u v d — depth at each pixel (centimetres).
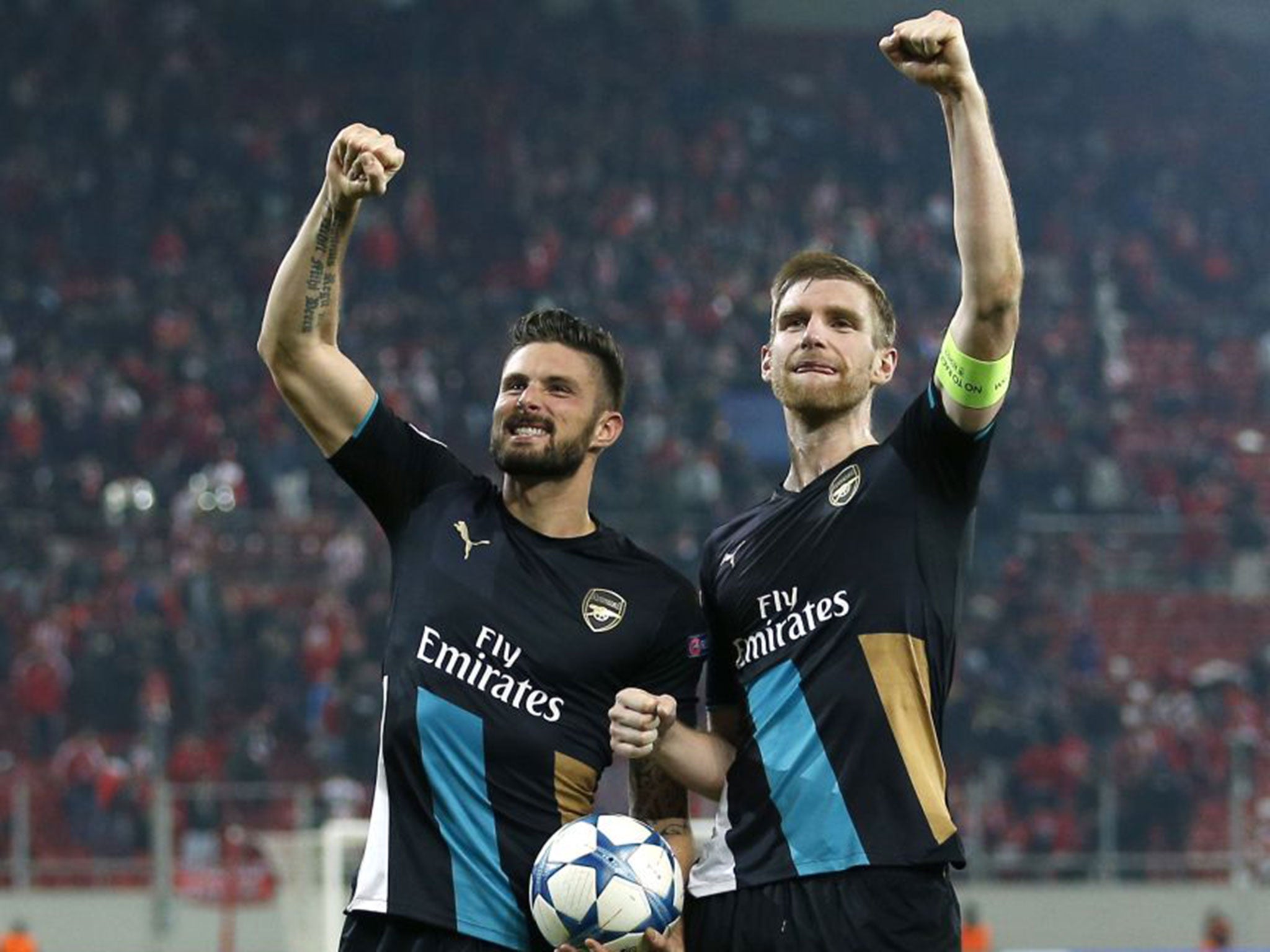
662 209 6662
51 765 3891
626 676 1010
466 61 7150
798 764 971
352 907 975
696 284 6228
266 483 4781
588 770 997
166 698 3988
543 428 1015
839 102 7494
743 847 985
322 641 4175
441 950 957
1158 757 4238
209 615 4188
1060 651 4747
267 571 4503
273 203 6294
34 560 4384
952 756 4109
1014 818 3897
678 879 985
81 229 5956
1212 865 3678
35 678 3991
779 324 1038
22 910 3409
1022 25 7888
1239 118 7762
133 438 4941
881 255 6581
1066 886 3634
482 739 976
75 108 6372
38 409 4906
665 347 5775
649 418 5162
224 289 5800
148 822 3647
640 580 1022
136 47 6756
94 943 3422
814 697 975
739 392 5700
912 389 5634
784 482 1062
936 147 7344
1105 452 5631
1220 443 5972
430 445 1056
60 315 5488
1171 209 7244
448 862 963
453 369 5556
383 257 6003
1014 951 3591
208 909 3406
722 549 1038
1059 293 6562
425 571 1011
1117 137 7569
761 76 7506
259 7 7031
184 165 6344
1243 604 5134
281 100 6800
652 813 1066
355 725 3941
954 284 6431
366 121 6844
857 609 978
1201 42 7988
